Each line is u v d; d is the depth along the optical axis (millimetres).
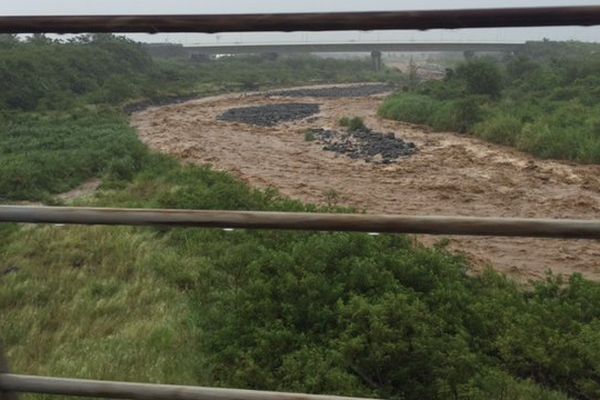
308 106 36188
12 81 29250
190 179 12344
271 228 1550
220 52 68625
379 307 4418
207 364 4367
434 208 12062
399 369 4062
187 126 25891
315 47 65875
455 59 90312
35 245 7629
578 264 8672
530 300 6023
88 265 7004
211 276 6320
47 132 20547
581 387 4109
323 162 17000
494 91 27672
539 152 16984
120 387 1705
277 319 4785
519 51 63375
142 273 6648
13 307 5734
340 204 12203
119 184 12984
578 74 29234
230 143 20766
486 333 4891
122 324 5289
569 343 4312
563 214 11766
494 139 19359
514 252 9039
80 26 1517
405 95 31672
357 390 3818
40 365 4336
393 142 20141
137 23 1479
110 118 26250
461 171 15258
